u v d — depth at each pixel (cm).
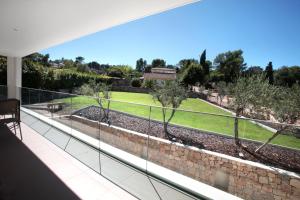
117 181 297
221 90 1473
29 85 1512
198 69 2633
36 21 409
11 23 429
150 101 1661
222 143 567
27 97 846
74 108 578
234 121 569
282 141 515
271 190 384
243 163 420
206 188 292
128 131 570
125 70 4362
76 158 371
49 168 325
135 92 2609
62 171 317
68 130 564
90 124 523
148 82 2538
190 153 486
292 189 362
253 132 595
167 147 518
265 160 493
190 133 622
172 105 738
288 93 548
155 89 795
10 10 345
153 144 536
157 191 277
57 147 421
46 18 388
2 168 315
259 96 596
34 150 398
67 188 270
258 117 605
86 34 526
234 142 558
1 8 336
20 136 476
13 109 457
